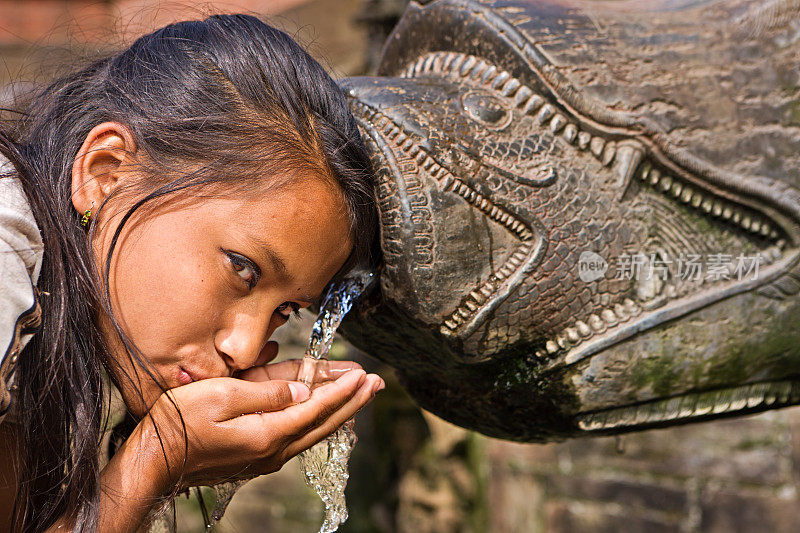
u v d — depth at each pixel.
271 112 0.91
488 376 1.02
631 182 0.96
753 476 2.54
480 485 3.03
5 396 0.82
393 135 0.91
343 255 0.95
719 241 0.99
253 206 0.88
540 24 0.97
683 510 2.64
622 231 0.96
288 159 0.89
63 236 0.92
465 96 0.95
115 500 0.90
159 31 1.00
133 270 0.90
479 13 0.98
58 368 0.92
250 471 0.96
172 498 0.96
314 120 0.91
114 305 0.91
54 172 0.95
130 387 0.95
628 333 0.96
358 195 0.91
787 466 2.49
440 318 0.92
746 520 2.54
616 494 2.76
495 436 1.15
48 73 1.19
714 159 0.97
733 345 0.99
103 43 1.19
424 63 1.05
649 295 0.97
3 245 0.83
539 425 1.08
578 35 0.97
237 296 0.91
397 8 2.79
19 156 0.93
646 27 1.00
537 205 0.92
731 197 0.97
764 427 2.53
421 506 3.11
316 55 1.18
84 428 0.93
